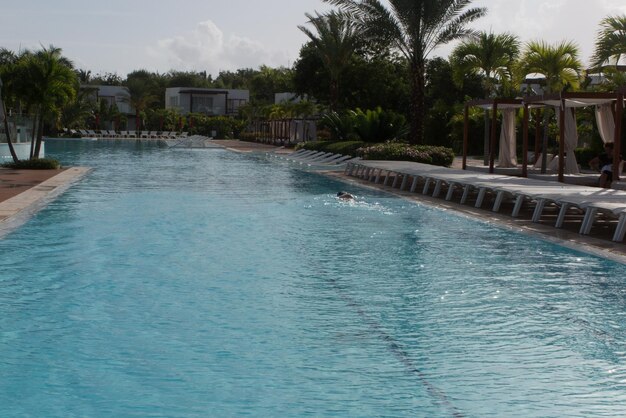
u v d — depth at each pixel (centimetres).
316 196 1894
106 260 1028
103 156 3928
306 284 901
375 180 2416
